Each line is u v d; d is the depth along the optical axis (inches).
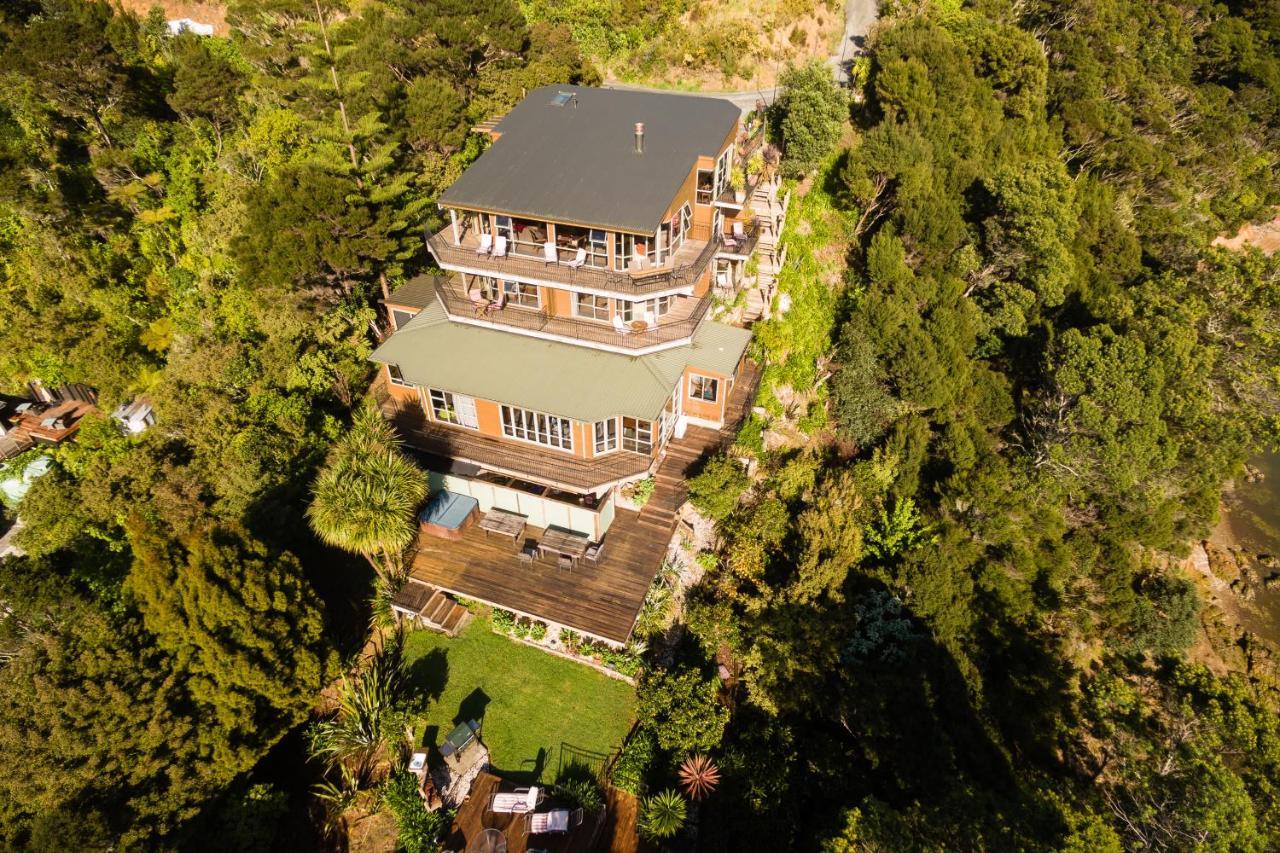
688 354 1360.7
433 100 1610.5
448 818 999.6
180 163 1745.8
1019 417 1712.6
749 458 1486.2
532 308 1349.7
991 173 1863.9
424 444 1314.0
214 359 1333.7
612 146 1331.2
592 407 1214.9
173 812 882.8
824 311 1717.5
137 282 1614.2
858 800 1123.3
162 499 1192.8
